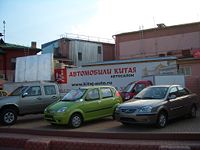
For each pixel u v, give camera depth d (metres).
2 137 10.47
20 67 30.59
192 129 11.34
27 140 9.73
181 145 8.32
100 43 57.50
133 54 50.78
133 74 24.03
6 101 14.30
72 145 9.16
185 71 32.06
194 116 14.48
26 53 42.97
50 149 9.34
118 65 24.70
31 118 16.77
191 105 14.12
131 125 12.64
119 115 12.03
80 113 12.91
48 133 10.72
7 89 24.80
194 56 34.28
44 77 28.50
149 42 49.50
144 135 9.44
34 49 43.78
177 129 11.41
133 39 50.97
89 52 55.53
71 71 27.22
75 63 53.03
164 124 11.91
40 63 29.02
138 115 11.44
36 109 15.20
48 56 28.50
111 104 14.23
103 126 12.84
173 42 47.59
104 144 8.83
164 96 12.50
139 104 11.72
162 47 48.38
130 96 18.19
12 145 10.25
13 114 14.44
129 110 11.70
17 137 10.40
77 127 12.76
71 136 10.30
